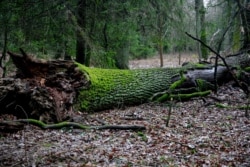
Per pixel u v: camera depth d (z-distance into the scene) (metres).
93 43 13.41
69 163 6.65
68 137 8.36
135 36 17.41
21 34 12.47
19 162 6.65
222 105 10.93
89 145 7.75
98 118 10.25
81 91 10.92
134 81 11.78
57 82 10.00
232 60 13.73
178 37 16.66
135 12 14.16
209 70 12.81
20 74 10.16
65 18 12.35
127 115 10.44
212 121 9.55
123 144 7.80
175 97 11.85
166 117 10.15
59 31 12.50
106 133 8.66
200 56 20.73
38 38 12.41
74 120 9.75
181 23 15.16
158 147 7.56
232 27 16.19
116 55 16.41
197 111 10.68
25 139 8.19
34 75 10.07
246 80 12.64
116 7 13.62
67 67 10.38
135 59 31.45
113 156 7.01
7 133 8.64
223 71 12.92
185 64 14.11
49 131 8.88
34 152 7.25
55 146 7.68
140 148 7.52
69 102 9.97
